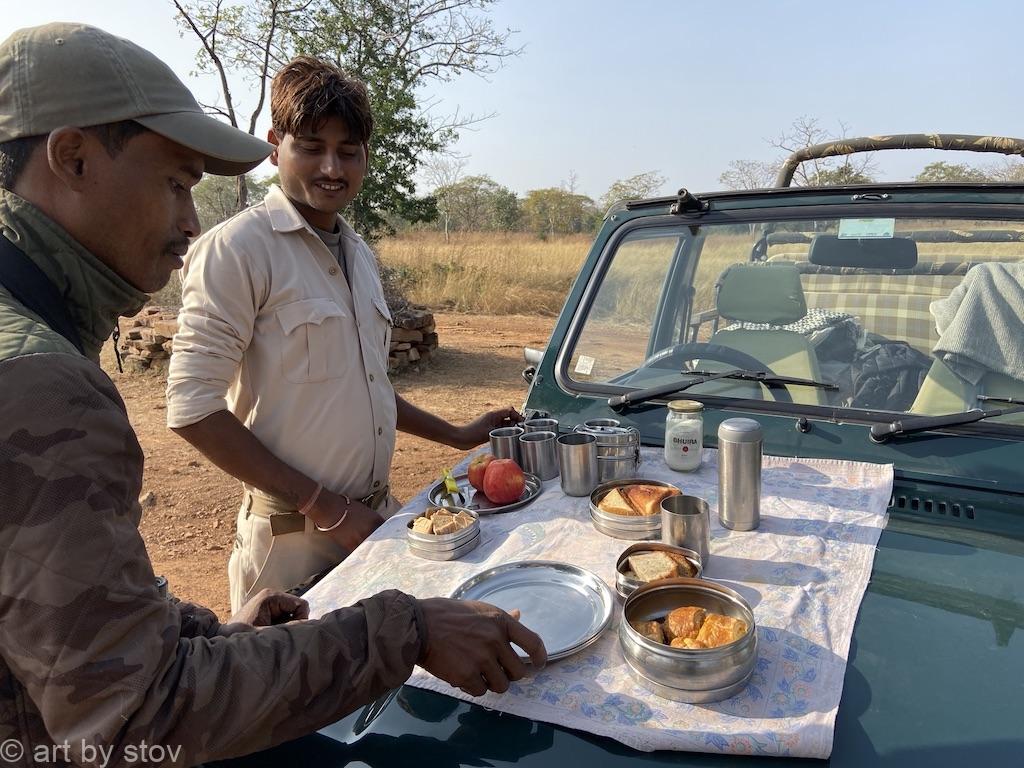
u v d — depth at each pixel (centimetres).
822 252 206
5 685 75
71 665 69
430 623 93
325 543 191
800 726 89
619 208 228
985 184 179
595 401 203
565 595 125
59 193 88
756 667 103
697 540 130
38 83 85
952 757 85
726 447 142
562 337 217
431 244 1944
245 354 188
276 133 194
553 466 184
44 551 69
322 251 193
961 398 170
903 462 161
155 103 90
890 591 120
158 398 687
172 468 510
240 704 77
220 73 1034
